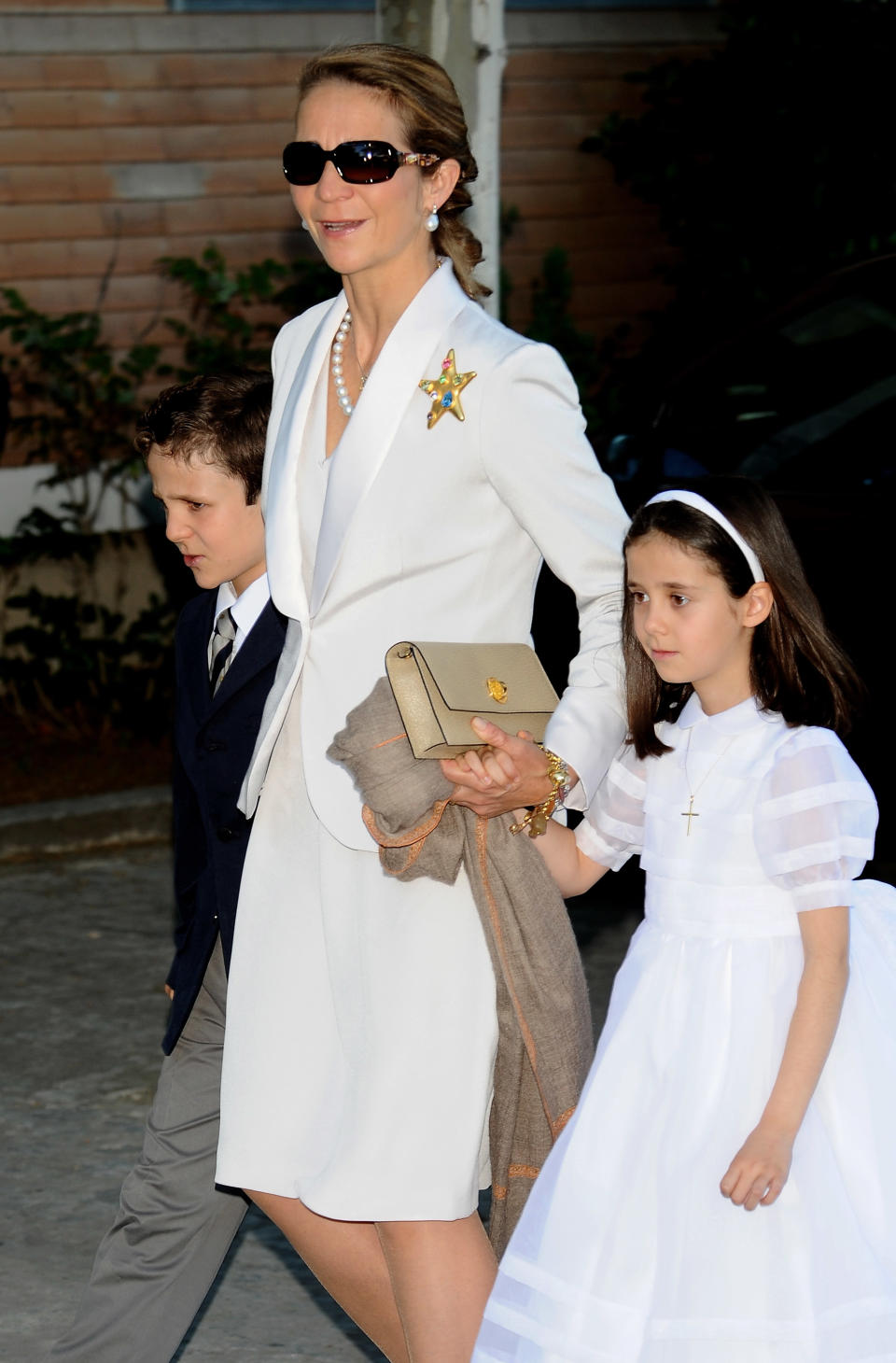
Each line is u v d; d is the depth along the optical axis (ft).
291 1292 14.24
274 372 11.05
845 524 20.75
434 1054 9.84
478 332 10.09
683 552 9.75
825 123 34.55
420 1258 9.84
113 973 21.25
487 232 19.77
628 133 34.96
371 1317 10.55
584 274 36.01
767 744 9.95
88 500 31.04
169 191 32.37
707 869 9.94
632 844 10.59
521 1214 10.14
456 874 9.91
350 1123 9.88
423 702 9.55
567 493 9.96
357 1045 9.97
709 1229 9.50
